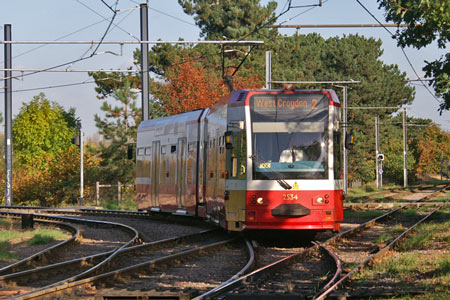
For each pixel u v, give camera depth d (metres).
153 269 17.62
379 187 87.56
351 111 110.75
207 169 29.02
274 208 23.28
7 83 57.84
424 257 18.59
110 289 14.54
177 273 17.31
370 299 12.65
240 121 23.69
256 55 96.25
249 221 23.38
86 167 61.53
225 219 24.94
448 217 35.06
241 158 23.70
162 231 30.94
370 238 25.95
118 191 56.75
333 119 23.97
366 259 17.83
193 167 31.64
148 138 39.41
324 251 20.05
